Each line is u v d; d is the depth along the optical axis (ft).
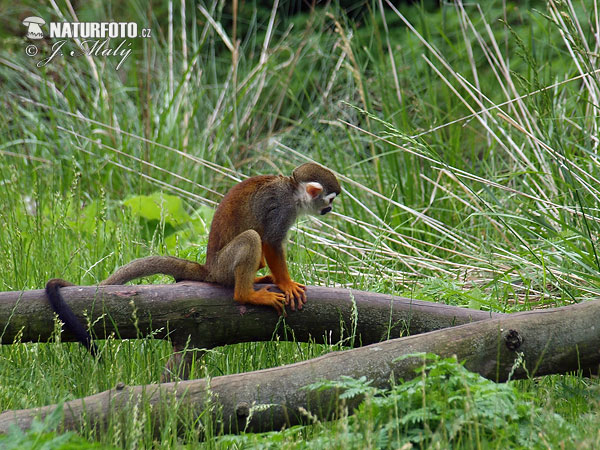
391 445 19.19
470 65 50.55
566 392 24.88
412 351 22.90
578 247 33.04
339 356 22.91
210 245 28.04
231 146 56.59
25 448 17.33
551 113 36.60
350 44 55.88
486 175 43.60
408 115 50.34
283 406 22.04
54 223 38.96
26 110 60.03
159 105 58.90
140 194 47.44
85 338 24.93
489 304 30.42
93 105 55.77
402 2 73.61
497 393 20.11
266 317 26.40
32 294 25.57
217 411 21.86
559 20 40.19
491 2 56.49
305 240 38.91
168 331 25.99
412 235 42.50
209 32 69.87
